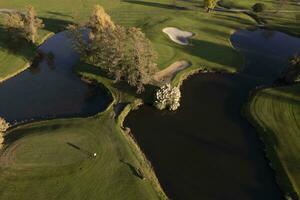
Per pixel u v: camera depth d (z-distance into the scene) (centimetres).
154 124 6738
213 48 9906
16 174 5303
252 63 9312
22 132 6247
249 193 5366
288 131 6481
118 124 6550
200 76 8512
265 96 7581
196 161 5903
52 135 6162
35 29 9625
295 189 5325
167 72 8412
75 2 13512
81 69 8444
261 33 11425
